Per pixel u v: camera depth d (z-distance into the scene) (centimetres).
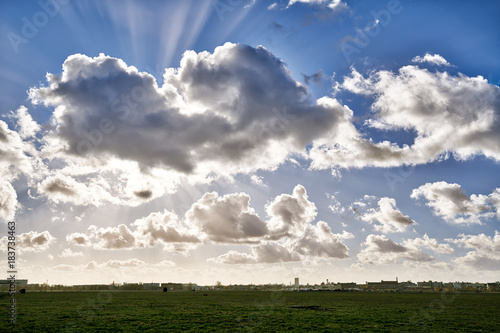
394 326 4062
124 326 3934
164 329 3744
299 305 7344
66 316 4875
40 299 9188
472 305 7600
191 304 7438
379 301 9106
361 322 4391
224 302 8238
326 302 8500
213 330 3694
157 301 8519
